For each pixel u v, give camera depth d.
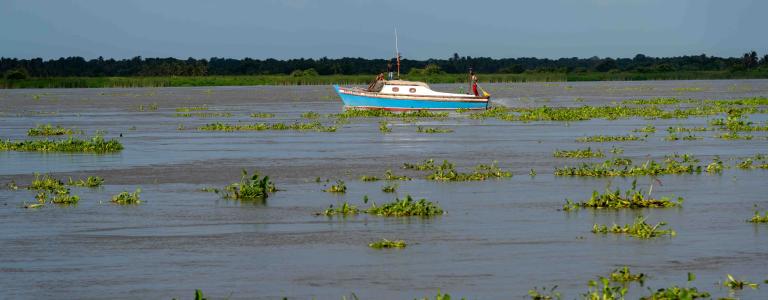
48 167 53.97
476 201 40.34
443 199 40.97
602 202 38.78
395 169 51.62
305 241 32.72
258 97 172.50
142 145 67.25
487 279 27.56
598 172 48.28
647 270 28.34
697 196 41.22
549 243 31.95
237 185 44.62
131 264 29.78
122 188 45.41
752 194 41.66
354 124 88.31
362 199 41.22
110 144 64.12
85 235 34.09
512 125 85.19
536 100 146.25
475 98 107.75
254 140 70.69
